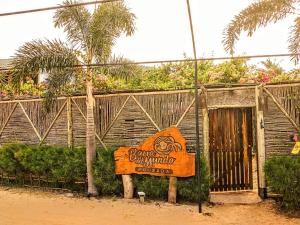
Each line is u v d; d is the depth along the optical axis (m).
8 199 10.16
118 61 10.80
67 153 10.85
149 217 8.32
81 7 10.20
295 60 9.95
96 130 11.09
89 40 10.18
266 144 9.62
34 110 12.20
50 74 10.35
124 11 10.23
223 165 10.38
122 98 10.83
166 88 10.25
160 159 9.72
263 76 10.05
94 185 10.27
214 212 8.70
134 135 10.66
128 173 10.01
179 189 9.55
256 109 9.69
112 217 8.34
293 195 8.60
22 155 11.48
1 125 12.88
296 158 8.99
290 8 9.67
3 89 12.86
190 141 10.03
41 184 11.60
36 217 8.34
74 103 11.45
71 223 7.89
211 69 11.33
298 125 9.39
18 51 10.02
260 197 9.62
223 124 10.37
